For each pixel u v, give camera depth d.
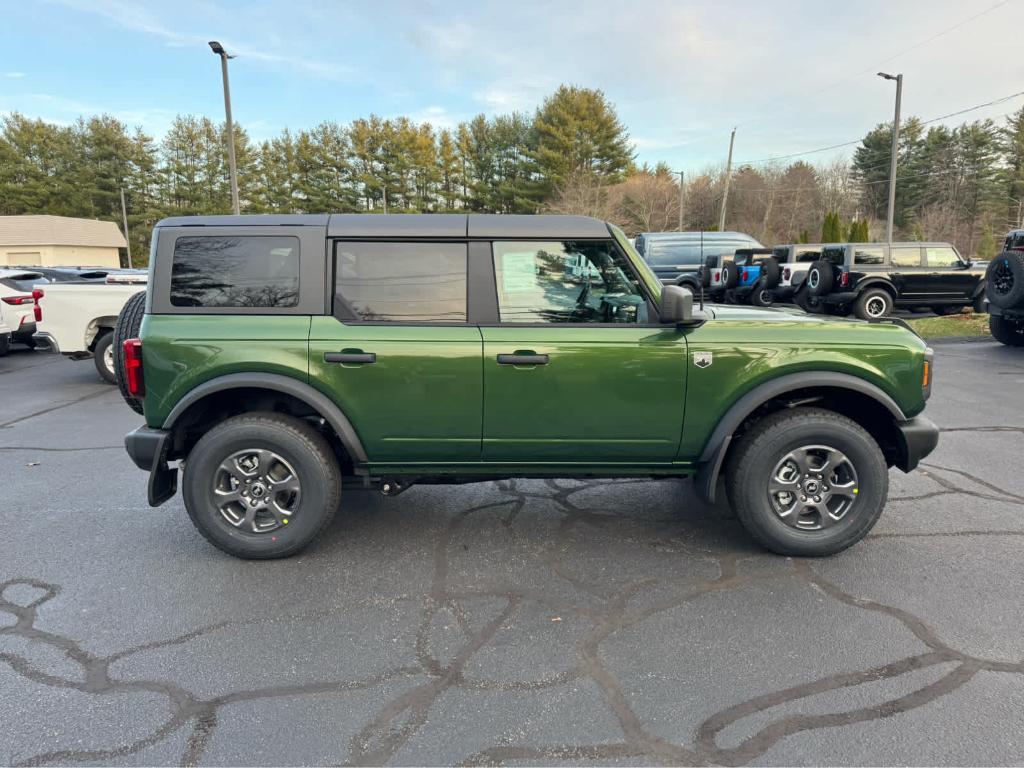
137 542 3.98
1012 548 3.76
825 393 3.77
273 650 2.85
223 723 2.39
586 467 3.72
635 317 3.59
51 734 2.33
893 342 3.56
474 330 3.50
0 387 9.26
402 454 3.63
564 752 2.24
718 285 15.86
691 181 51.72
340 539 4.00
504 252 3.54
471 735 2.32
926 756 2.20
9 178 54.88
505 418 3.54
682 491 4.80
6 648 2.87
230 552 3.66
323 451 3.60
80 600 3.28
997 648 2.79
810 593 3.28
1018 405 7.12
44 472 5.39
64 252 47.09
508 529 4.14
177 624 3.06
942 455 5.45
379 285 3.51
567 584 3.42
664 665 2.71
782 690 2.54
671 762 2.19
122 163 56.25
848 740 2.28
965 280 14.27
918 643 2.84
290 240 3.50
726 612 3.12
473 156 55.31
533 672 2.68
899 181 58.06
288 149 55.91
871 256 14.14
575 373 3.49
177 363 3.44
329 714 2.44
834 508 3.66
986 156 58.50
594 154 49.66
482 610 3.17
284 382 3.44
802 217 55.66
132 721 2.40
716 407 3.54
